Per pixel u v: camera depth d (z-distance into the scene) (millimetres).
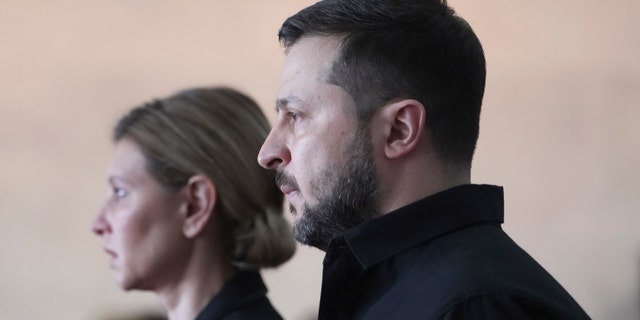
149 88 11031
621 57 11086
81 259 10719
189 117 4617
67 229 10758
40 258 10711
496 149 11078
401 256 3285
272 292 10656
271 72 11102
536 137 11078
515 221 11055
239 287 4590
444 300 3037
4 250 10703
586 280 10969
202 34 11102
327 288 3316
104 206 4656
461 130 3432
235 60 11102
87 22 11023
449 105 3398
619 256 10938
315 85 3408
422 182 3355
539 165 11062
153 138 4582
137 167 4594
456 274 3115
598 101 11070
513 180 11078
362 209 3354
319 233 3400
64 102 10914
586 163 11039
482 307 3004
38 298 10664
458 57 3439
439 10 3494
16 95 10898
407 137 3342
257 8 11148
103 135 10898
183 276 4590
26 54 10945
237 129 4641
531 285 3135
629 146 11016
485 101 11148
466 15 11141
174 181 4566
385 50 3373
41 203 10781
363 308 3299
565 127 11070
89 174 10836
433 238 3299
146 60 11055
